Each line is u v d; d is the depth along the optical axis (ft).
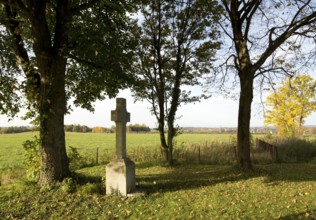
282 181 41.91
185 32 60.39
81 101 55.57
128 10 39.68
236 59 52.37
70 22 38.06
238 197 33.55
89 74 49.57
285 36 46.75
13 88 45.93
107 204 31.48
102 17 43.19
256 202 31.35
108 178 35.01
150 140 173.99
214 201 32.12
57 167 37.17
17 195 33.27
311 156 75.10
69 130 311.88
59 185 35.70
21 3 34.42
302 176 45.83
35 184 36.91
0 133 259.19
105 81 49.55
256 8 50.26
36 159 41.86
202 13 57.98
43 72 37.63
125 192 34.47
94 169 61.00
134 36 59.31
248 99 50.42
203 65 61.87
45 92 37.40
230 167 55.36
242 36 51.60
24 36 44.60
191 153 72.33
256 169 50.47
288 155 71.51
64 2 37.35
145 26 60.70
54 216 28.25
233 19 51.70
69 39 40.34
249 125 51.08
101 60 44.09
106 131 304.09
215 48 60.44
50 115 37.29
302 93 116.37
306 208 28.40
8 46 44.88
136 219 27.66
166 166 60.80
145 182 41.24
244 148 50.83
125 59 47.14
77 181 37.81
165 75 61.26
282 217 26.43
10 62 48.32
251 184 40.50
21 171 65.51
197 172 52.34
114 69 45.47
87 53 41.60
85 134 254.68
